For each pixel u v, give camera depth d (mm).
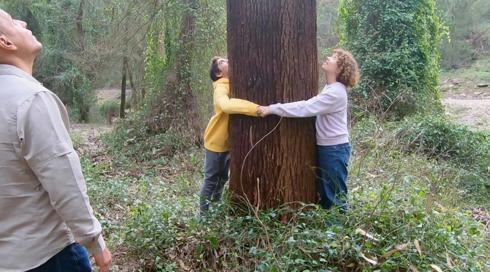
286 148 3625
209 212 3912
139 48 12672
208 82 10773
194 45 10688
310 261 3297
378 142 7375
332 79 3814
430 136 8602
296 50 3562
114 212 5547
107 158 10000
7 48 2045
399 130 8695
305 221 3625
